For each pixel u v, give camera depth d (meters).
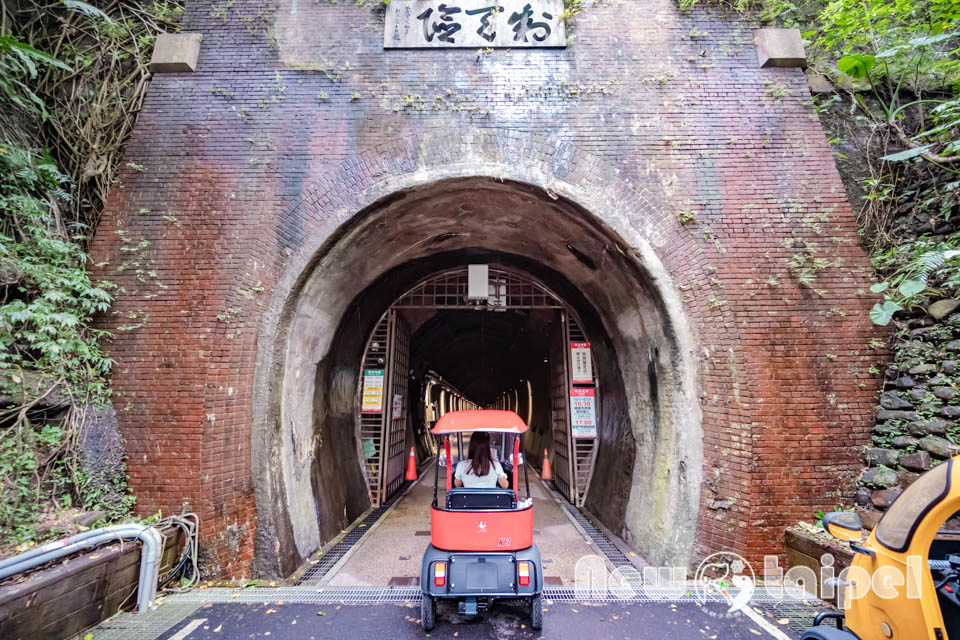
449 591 3.39
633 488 5.95
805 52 5.70
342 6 5.75
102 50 5.54
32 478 3.86
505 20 5.61
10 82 4.59
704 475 4.74
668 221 5.11
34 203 4.47
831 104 5.58
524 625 3.66
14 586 2.85
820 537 4.12
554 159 5.29
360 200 5.19
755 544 4.41
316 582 4.60
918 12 5.52
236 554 4.48
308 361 5.73
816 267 4.93
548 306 8.63
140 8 5.72
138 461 4.50
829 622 3.59
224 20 5.73
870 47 5.66
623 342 6.57
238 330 4.89
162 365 4.72
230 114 5.43
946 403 4.16
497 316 11.95
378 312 8.26
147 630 3.44
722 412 4.73
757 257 4.98
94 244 5.02
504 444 4.45
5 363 3.91
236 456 4.69
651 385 5.58
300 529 5.11
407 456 10.11
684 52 5.58
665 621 3.71
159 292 4.91
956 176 4.60
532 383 14.96
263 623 3.63
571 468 8.23
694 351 4.91
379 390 8.35
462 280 8.95
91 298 4.74
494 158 5.29
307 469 5.63
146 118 5.41
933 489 2.20
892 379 4.61
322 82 5.52
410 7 5.67
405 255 6.98
